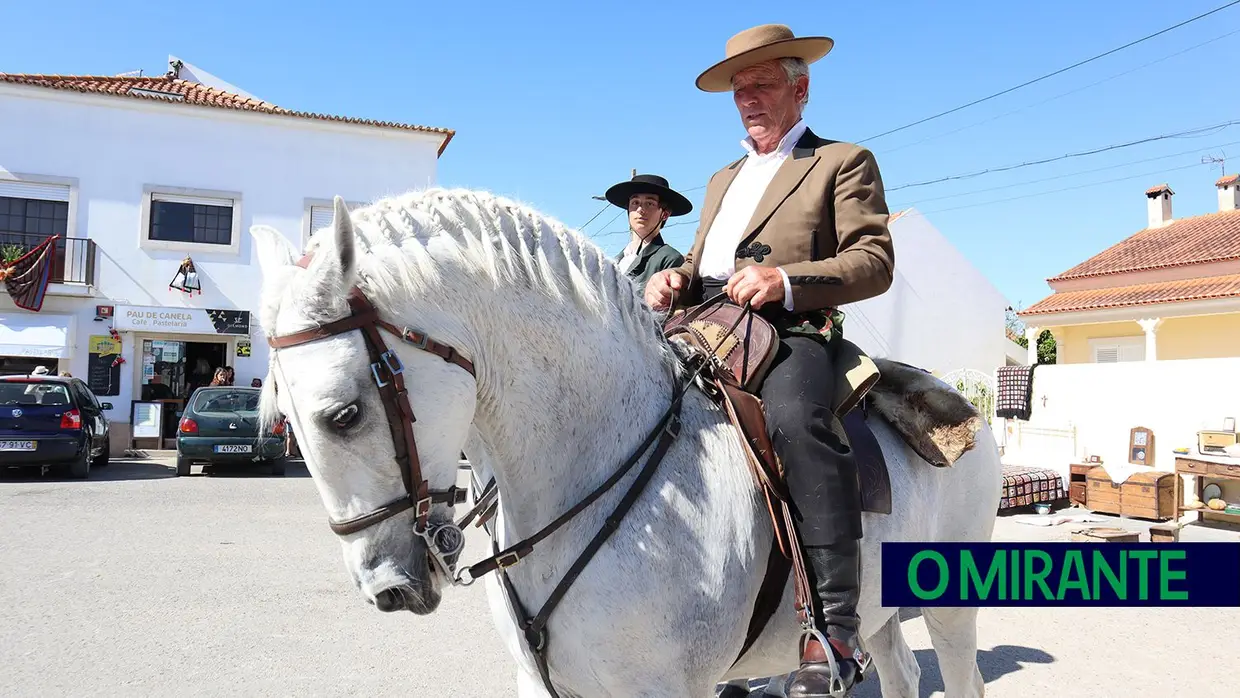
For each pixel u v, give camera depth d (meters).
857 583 1.91
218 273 17.33
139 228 16.88
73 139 16.61
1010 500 9.31
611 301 1.94
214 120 17.39
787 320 2.16
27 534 7.42
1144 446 9.87
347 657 4.38
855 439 2.19
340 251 1.48
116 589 5.63
